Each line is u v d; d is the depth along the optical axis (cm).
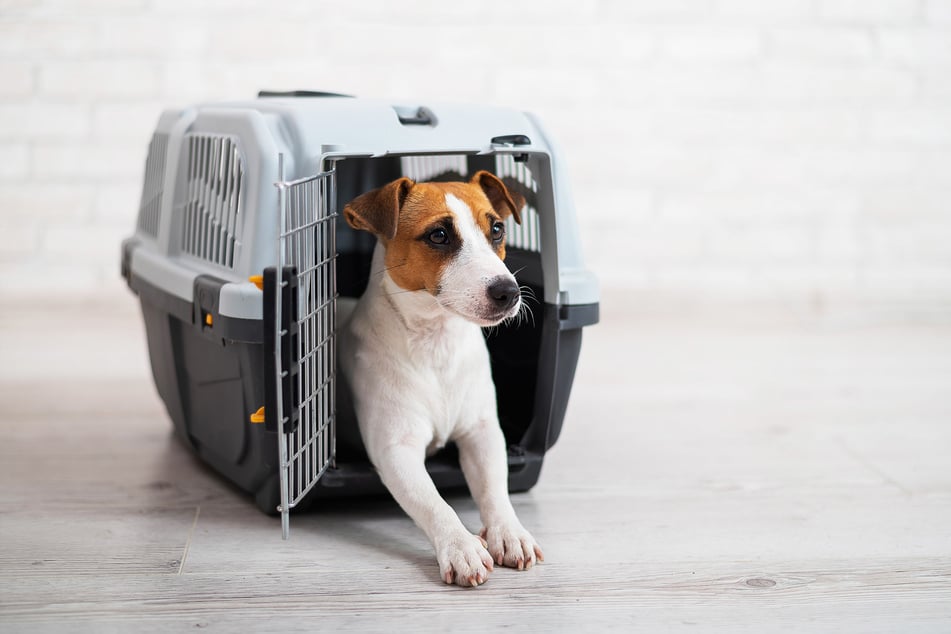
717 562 180
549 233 206
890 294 407
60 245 374
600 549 185
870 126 398
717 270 403
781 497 214
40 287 377
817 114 395
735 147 395
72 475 221
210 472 226
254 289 177
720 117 393
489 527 182
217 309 180
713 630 155
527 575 174
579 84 385
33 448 238
